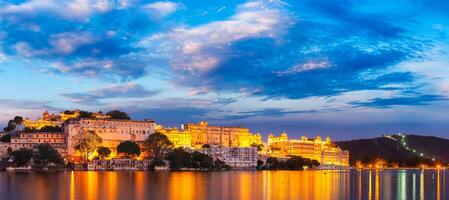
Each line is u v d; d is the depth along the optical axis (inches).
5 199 6756.9
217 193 7849.4
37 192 7632.9
